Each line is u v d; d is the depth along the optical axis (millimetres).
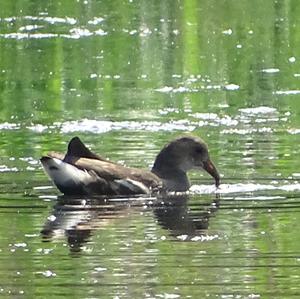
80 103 23234
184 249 13008
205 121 21203
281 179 16406
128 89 24719
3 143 19234
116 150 18469
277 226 13938
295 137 19391
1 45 29578
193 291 11555
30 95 24219
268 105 22859
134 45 29484
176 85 25031
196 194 15961
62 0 35469
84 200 15555
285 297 11352
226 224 14133
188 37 30344
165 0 35438
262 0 35188
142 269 12281
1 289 11648
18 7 34406
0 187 16031
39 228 14016
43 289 11641
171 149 16562
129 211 14969
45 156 15836
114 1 35438
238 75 26062
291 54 28391
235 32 30922
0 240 13477
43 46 29453
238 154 18031
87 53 28625
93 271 12227
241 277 11969
